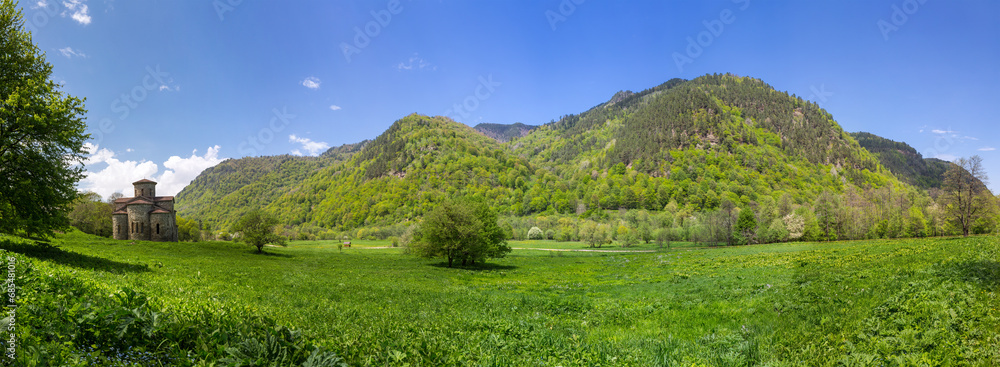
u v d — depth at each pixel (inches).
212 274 1181.1
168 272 1096.8
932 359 349.7
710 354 437.1
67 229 1133.1
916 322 441.7
